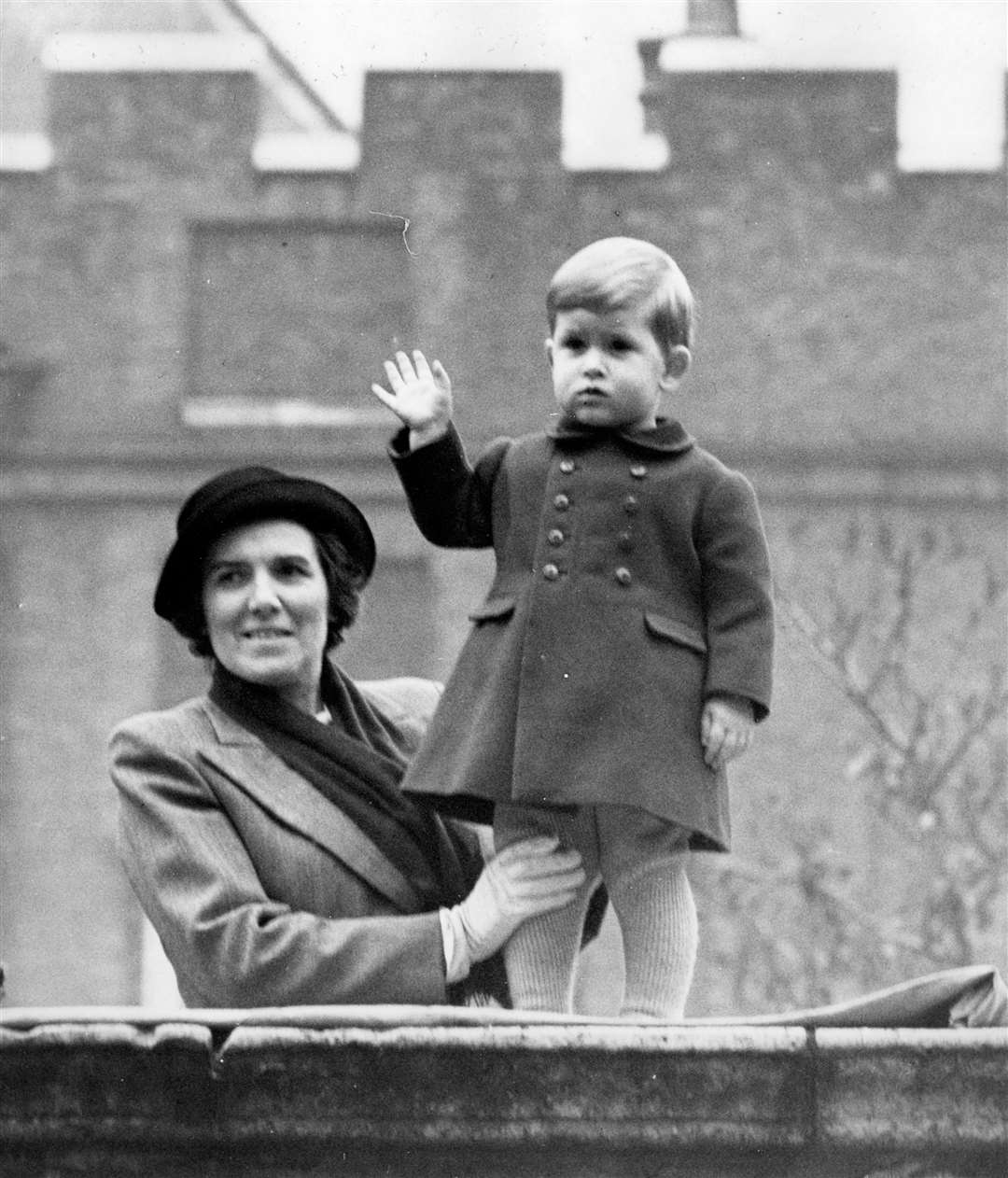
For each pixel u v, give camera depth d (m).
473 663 7.59
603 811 7.51
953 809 39.47
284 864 7.57
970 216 45.97
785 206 46.06
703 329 45.94
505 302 46.41
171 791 7.62
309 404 46.91
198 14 48.59
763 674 7.45
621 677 7.43
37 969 45.38
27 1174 6.56
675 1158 6.57
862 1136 6.50
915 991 6.62
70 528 46.53
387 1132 6.52
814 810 42.19
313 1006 6.95
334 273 47.09
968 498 44.72
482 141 46.66
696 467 7.64
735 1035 6.52
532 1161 6.56
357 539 7.93
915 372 45.72
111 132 47.50
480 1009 6.63
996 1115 6.50
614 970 41.38
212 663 8.00
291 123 48.00
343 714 7.96
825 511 44.88
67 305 47.12
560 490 7.62
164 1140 6.53
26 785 45.88
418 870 7.67
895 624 39.28
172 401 46.91
